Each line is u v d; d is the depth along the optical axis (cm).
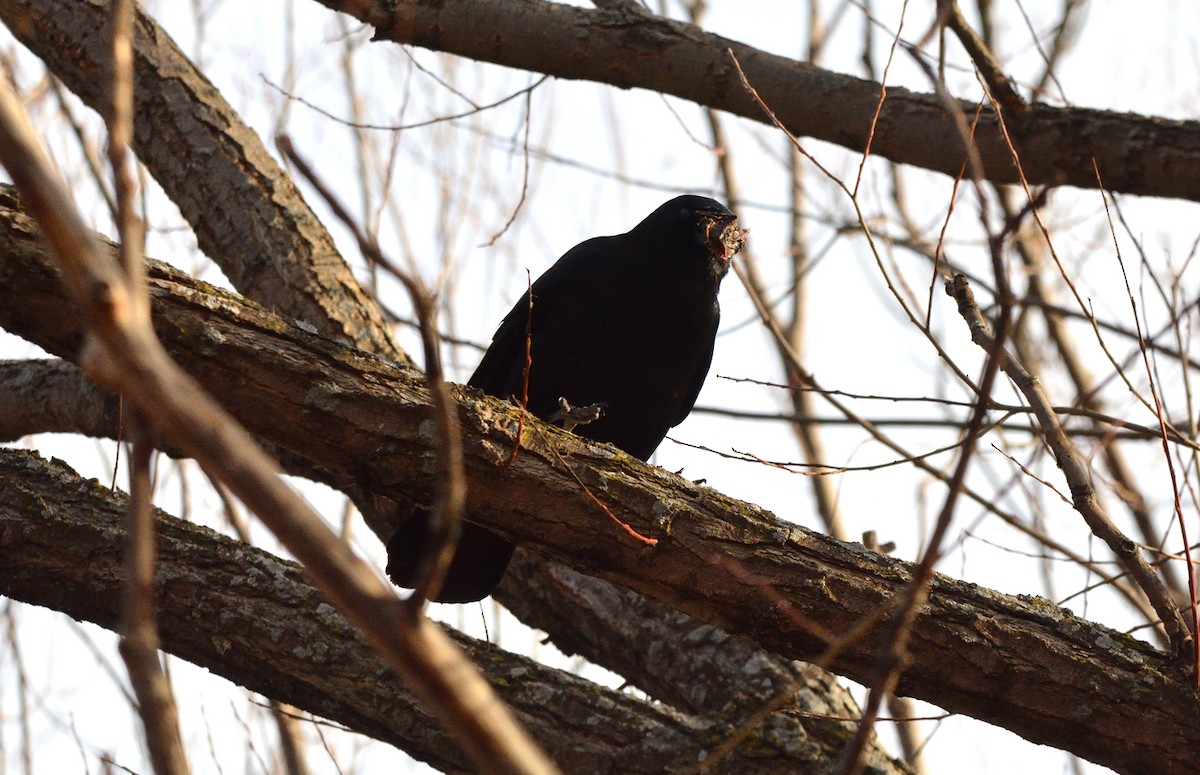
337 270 963
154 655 244
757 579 641
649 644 901
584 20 975
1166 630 661
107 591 705
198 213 967
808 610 648
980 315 721
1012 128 952
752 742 786
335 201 271
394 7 950
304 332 602
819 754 794
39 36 931
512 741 231
